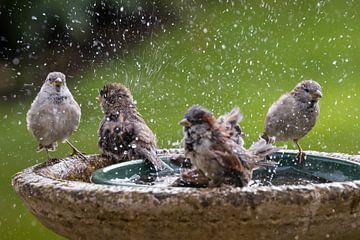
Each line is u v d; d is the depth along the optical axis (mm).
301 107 8578
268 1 19484
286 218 4836
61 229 5387
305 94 8562
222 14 18781
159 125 14047
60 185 5219
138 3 16359
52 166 6887
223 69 16734
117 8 16031
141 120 8172
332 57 17750
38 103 7875
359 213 5039
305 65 17531
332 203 4887
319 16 19406
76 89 16016
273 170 6852
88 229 5137
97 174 6234
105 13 16031
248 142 13094
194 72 16578
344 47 18406
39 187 5297
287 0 19562
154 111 14805
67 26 15820
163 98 15312
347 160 6668
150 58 16578
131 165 6793
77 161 7430
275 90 15969
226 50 17641
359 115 14898
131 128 7852
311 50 17984
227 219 4797
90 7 15727
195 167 5641
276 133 8789
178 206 4770
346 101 15602
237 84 16391
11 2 15711
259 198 4758
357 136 13727
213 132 5316
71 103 7973
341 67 17141
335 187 4910
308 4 19578
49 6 15484
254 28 18484
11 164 14062
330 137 13648
